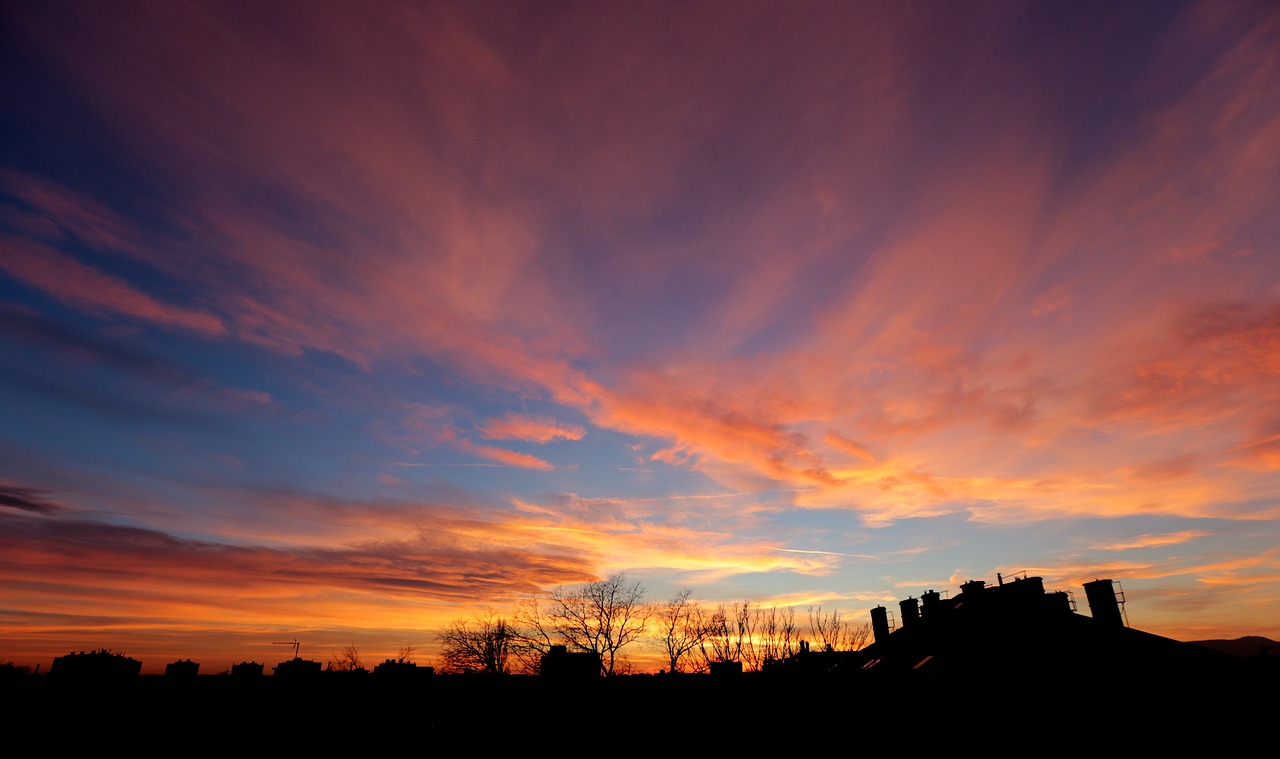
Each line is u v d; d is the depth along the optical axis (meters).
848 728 22.97
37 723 37.72
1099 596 22.53
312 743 38.81
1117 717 17.56
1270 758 15.43
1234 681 18.14
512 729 35.69
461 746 35.91
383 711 45.16
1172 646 20.33
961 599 29.23
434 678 49.28
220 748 37.50
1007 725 18.50
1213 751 15.95
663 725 32.59
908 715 20.92
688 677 36.81
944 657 23.34
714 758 27.92
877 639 35.88
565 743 33.47
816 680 31.02
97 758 34.50
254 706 45.22
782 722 27.55
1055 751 17.16
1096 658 20.22
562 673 38.97
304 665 57.84
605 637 43.12
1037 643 21.83
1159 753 16.23
